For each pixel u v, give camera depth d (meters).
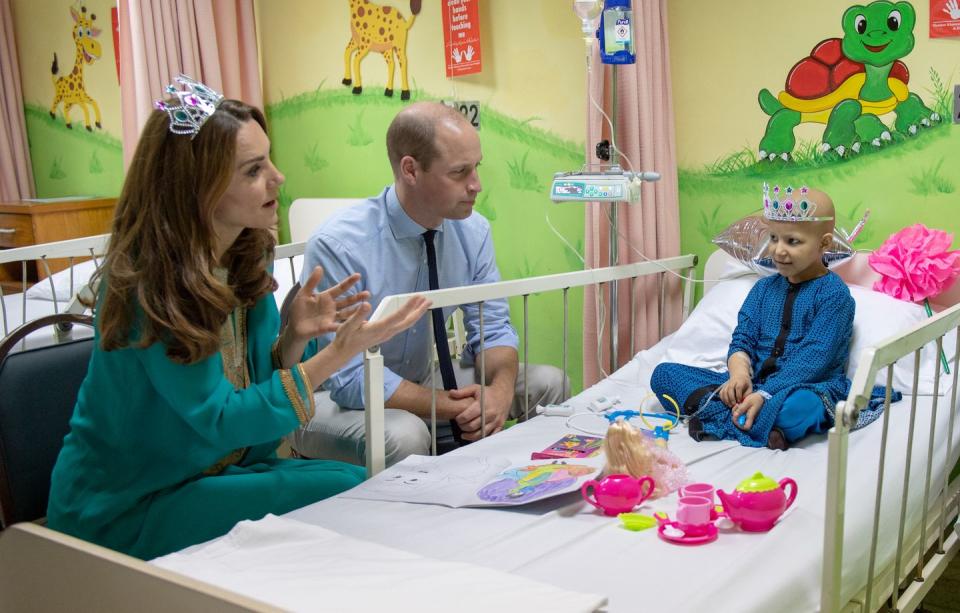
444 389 2.21
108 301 1.49
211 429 1.52
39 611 1.01
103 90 4.30
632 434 1.59
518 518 1.50
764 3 2.52
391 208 2.22
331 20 3.43
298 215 3.52
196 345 1.47
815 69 2.47
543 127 2.96
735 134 2.64
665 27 2.61
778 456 1.80
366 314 1.58
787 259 2.09
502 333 2.36
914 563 1.65
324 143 3.58
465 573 1.09
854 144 2.45
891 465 1.68
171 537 1.59
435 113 2.10
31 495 1.69
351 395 2.14
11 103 4.61
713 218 2.73
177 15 3.28
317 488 1.72
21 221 4.12
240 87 3.59
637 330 2.63
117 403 1.56
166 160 1.48
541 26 2.90
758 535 1.39
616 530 1.43
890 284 2.26
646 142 2.50
